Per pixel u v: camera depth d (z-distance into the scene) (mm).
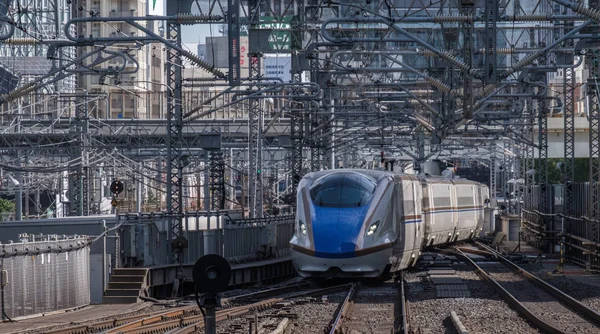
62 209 155125
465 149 179500
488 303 58438
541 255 106125
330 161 130125
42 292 55688
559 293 61656
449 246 119438
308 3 77250
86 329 46688
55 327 47719
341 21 60906
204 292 26203
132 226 71438
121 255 70188
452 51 76250
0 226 76000
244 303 61969
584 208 89438
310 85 82625
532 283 73688
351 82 103062
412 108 120000
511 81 88812
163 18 61156
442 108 91750
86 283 62281
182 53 63188
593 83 82938
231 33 61781
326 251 67000
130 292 65062
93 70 65562
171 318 52250
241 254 87938
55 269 57344
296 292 68688
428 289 68188
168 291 73688
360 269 67125
